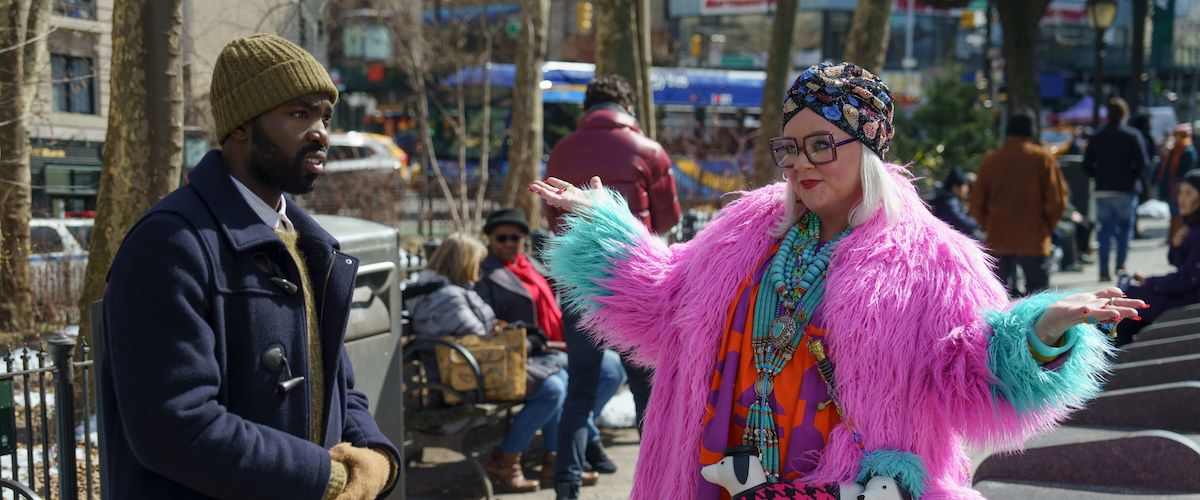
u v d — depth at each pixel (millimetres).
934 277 2100
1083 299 1983
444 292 5059
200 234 1928
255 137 2072
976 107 19688
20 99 6520
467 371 4797
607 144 4641
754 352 2230
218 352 1928
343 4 12703
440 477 5320
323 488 1976
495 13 18344
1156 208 18250
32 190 7793
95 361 2887
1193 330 5883
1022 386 2018
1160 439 3730
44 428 3535
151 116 4977
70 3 7668
